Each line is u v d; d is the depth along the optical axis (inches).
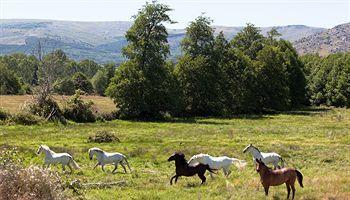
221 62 3622.0
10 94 4215.1
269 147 1459.2
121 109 2950.3
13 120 2182.6
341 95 4377.5
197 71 3403.1
